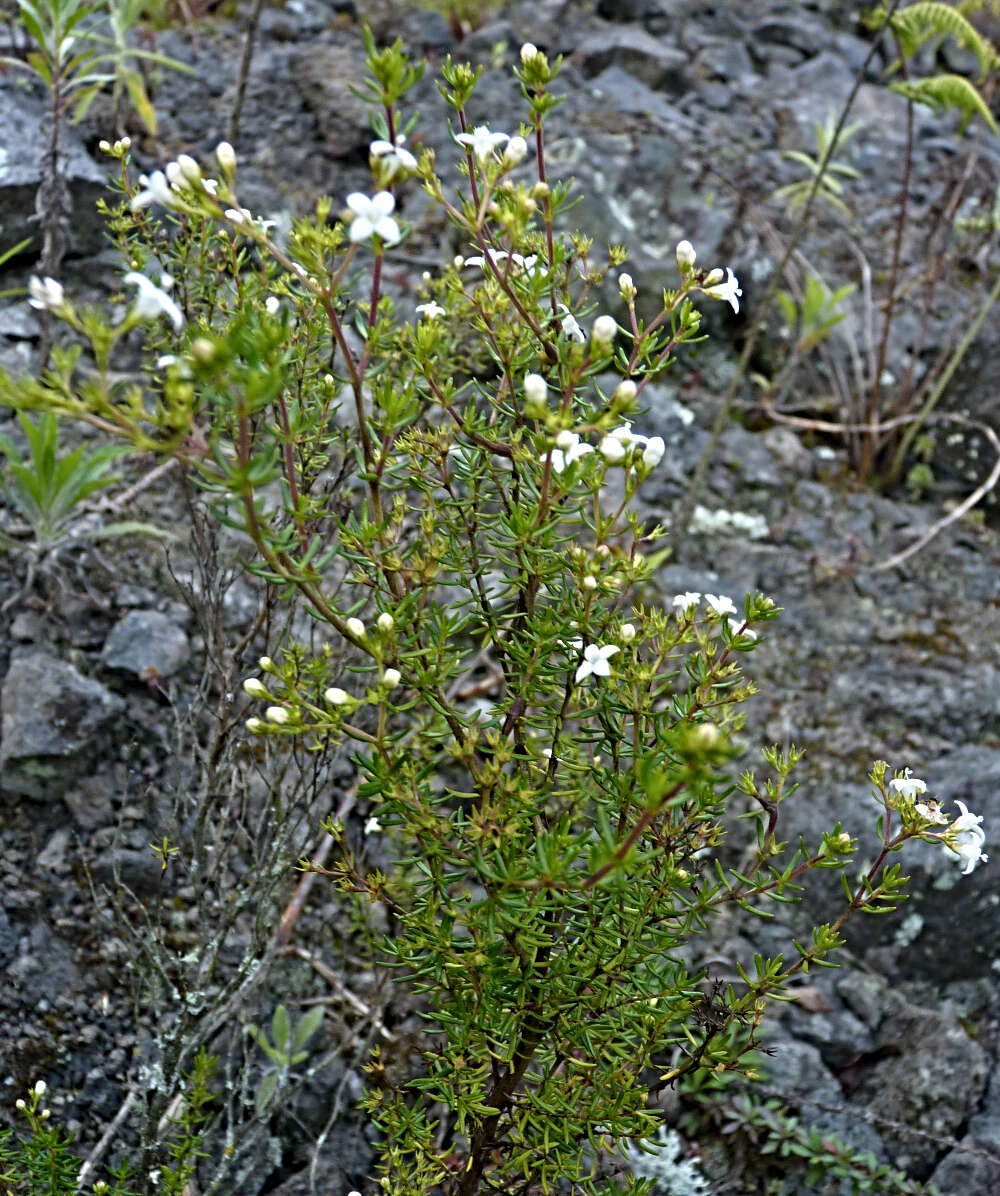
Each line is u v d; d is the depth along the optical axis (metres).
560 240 2.05
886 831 1.90
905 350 4.76
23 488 3.01
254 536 1.44
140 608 3.24
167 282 1.56
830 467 4.48
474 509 1.95
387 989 2.76
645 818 1.41
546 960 1.91
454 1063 1.87
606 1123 1.93
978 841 1.84
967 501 4.46
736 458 4.29
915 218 5.25
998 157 5.65
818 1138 2.76
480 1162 2.07
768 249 4.84
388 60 1.43
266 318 1.72
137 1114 2.50
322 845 2.92
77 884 2.78
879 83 6.00
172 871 2.85
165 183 1.50
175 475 3.40
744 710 3.51
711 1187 2.72
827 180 4.88
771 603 1.82
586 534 3.71
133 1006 2.67
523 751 2.00
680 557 3.94
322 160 4.73
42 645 3.10
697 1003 1.96
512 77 5.02
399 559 1.79
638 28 5.78
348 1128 2.64
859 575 3.98
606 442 1.57
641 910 1.81
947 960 3.13
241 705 2.90
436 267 4.33
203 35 5.05
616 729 1.92
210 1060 2.21
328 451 2.88
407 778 1.69
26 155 3.92
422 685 1.72
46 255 3.53
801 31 5.98
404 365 2.08
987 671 3.70
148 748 3.01
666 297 1.85
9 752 2.83
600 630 1.85
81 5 3.62
